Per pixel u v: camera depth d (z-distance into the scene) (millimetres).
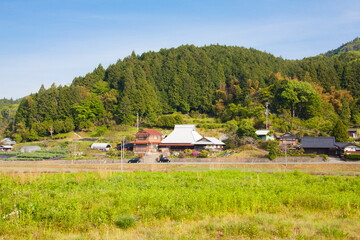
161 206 14516
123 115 89812
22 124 91562
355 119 79125
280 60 140375
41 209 13656
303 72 100312
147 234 11195
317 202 15375
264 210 14555
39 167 46000
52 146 72438
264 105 81438
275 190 18766
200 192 16844
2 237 10727
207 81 112062
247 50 143250
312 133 64562
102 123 89500
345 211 14289
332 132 57844
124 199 15672
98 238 10719
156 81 114875
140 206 14898
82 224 12234
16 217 12359
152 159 52531
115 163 49344
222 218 13141
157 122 88750
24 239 10602
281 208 14891
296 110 78188
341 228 11727
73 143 71562
